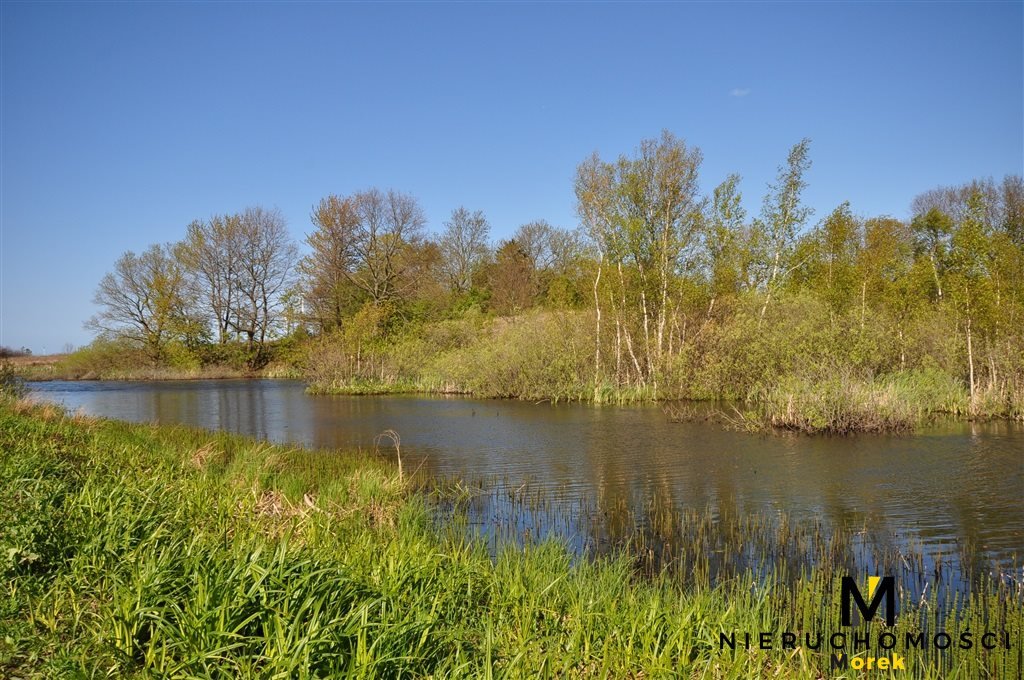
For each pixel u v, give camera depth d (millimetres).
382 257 47469
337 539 7398
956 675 5098
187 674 4211
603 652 5066
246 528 7422
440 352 37594
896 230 27672
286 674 4105
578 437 18359
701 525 9453
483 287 57156
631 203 30766
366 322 38781
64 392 38219
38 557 5676
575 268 33719
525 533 9227
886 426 18312
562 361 29594
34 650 4496
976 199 21641
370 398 32938
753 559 8312
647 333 30234
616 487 12297
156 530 6473
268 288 52406
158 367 50719
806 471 13359
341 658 4395
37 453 9906
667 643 5207
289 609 4809
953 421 19812
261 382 46969
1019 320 20812
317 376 38344
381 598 5191
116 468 10297
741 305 27953
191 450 13617
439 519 9992
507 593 6168
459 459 15375
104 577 5602
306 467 13266
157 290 50312
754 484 12328
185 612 4754
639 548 8797
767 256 28500
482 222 61344
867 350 21828
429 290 48438
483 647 5039
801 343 22734
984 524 9680
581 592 6273
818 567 7949
